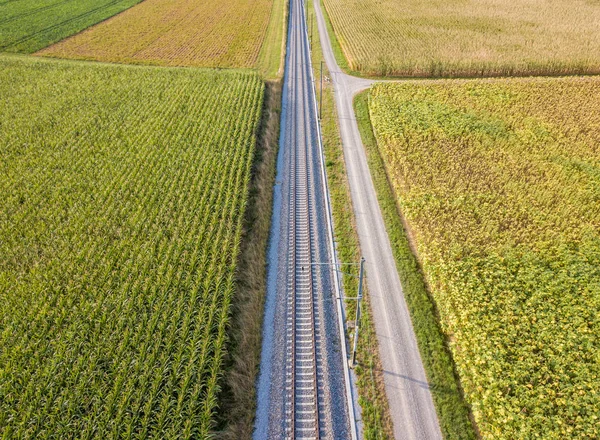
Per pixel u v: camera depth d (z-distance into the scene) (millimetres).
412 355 23969
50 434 19125
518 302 25141
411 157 38625
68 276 26875
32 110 47031
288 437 20328
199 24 84750
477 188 34906
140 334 23188
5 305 24906
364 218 34125
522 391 20328
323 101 53312
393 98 50688
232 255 28281
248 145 40938
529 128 43875
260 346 24531
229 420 20703
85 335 23203
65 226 31188
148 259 27891
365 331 25188
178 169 37438
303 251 31188
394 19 80750
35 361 21938
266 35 78938
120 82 54531
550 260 28078
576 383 20719
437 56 62625
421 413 21250
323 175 38719
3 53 66062
